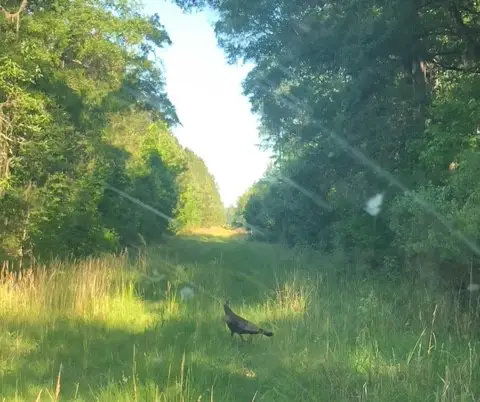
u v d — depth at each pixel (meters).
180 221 48.25
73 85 21.83
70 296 12.34
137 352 9.16
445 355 8.56
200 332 10.46
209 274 17.81
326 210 26.11
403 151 17.64
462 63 18.00
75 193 18.64
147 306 13.18
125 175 27.66
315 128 22.28
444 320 10.16
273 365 8.48
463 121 12.84
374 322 10.55
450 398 6.73
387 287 14.09
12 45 15.71
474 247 10.33
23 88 15.39
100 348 9.51
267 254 27.70
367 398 6.94
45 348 9.35
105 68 25.58
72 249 18.34
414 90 17.61
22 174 16.11
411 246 11.64
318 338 9.69
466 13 17.45
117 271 16.00
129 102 28.08
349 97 18.45
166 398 6.81
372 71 17.98
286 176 28.66
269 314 11.95
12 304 11.73
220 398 7.02
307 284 14.02
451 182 11.26
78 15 20.97
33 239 15.80
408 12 15.75
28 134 15.95
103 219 24.45
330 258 19.89
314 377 7.76
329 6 20.86
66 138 18.84
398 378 7.59
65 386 7.52
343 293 13.55
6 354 8.94
